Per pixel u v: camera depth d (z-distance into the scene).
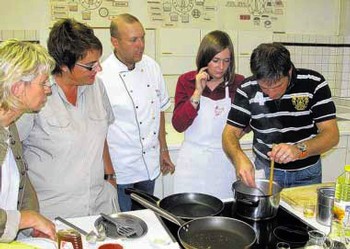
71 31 1.40
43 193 1.47
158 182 2.56
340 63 3.33
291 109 1.75
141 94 2.10
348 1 3.20
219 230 1.26
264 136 1.86
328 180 2.92
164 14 2.83
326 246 1.13
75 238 1.07
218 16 2.95
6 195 1.26
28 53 1.13
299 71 1.73
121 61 2.06
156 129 2.20
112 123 1.88
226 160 2.19
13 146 1.29
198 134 2.17
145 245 1.20
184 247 1.17
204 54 1.97
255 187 1.56
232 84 2.11
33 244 1.19
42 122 1.43
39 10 2.63
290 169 1.84
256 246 1.22
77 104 1.53
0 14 2.59
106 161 1.71
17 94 1.12
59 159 1.46
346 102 3.29
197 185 2.21
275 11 3.10
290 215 1.44
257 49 1.58
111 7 2.72
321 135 1.71
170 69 2.88
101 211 1.59
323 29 3.26
